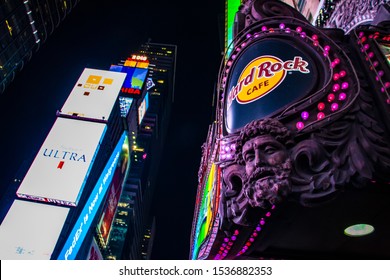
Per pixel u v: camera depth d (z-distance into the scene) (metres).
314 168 12.02
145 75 176.00
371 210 13.27
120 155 139.75
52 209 86.94
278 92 14.12
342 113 12.48
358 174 11.62
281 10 18.91
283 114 13.16
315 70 14.20
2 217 111.56
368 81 13.98
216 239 15.63
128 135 155.50
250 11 19.52
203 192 29.86
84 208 94.19
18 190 87.88
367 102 13.09
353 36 15.65
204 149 34.84
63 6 119.62
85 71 123.06
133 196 178.12
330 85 13.34
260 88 14.77
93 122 107.12
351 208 13.20
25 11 97.75
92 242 110.88
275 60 15.34
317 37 15.30
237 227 14.10
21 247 80.00
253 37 17.44
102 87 118.12
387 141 12.30
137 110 170.12
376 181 11.96
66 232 86.12
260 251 16.03
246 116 14.45
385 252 16.05
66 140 100.19
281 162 11.95
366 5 20.77
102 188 112.50
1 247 79.56
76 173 93.12
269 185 11.60
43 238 81.75
